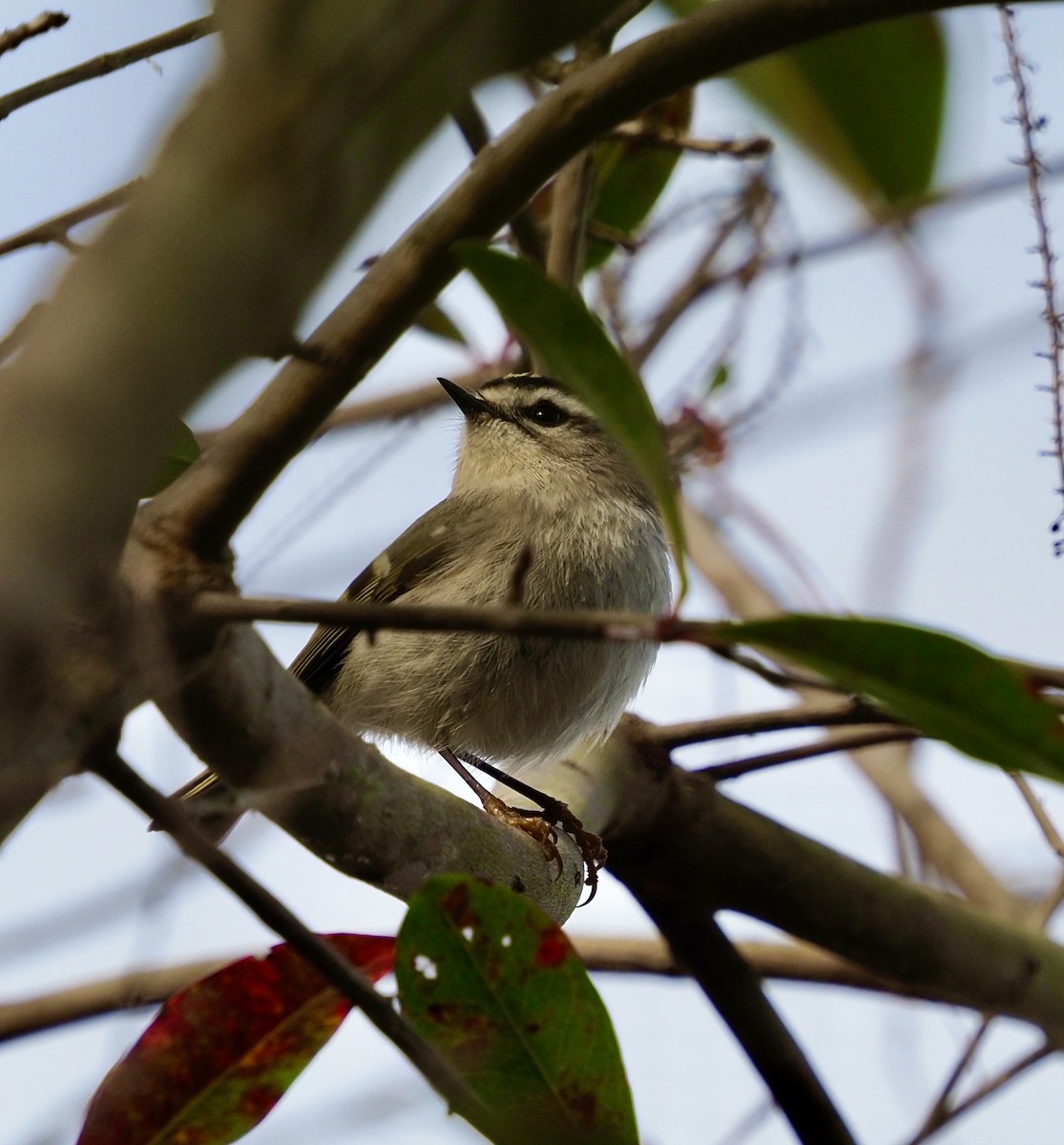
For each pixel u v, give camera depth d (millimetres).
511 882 6820
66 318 2898
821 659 4109
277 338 3078
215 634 4395
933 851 10539
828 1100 8508
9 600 2936
